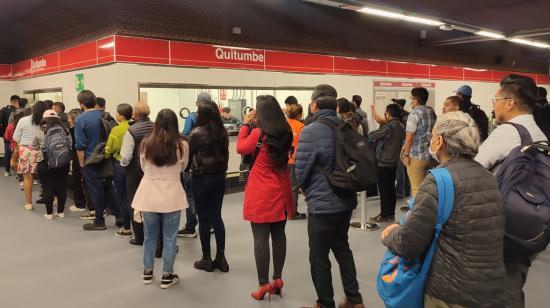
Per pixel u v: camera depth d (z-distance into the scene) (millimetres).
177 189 3398
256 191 3082
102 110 5359
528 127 2039
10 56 10148
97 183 5078
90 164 5020
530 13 9945
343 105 5000
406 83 10508
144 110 4090
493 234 1587
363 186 2605
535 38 12188
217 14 7195
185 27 6840
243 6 7520
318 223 2688
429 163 4711
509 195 1777
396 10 7246
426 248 1661
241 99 8078
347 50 9211
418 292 1707
